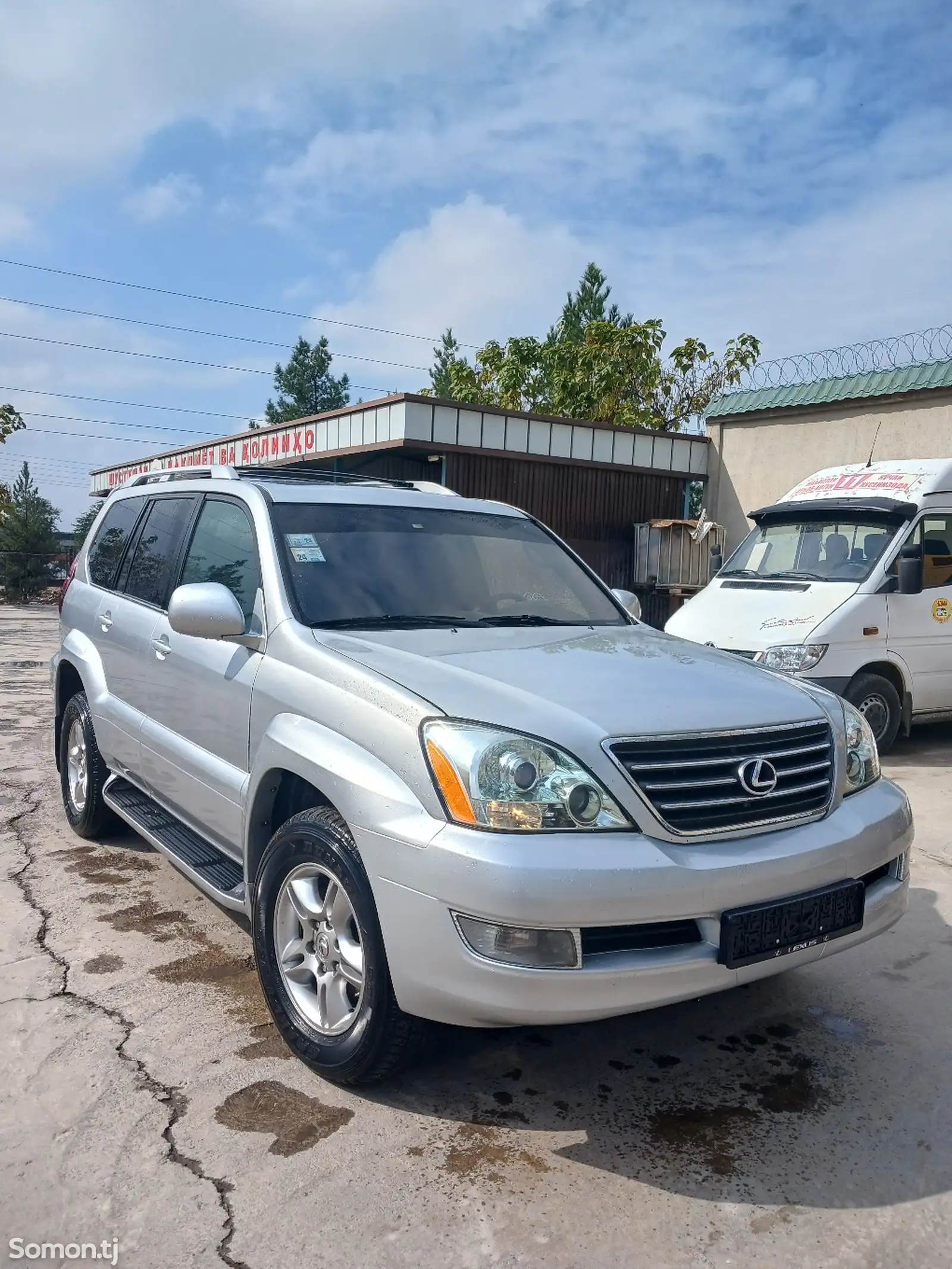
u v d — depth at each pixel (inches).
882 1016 143.4
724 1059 130.6
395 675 119.6
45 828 224.2
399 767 109.5
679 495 592.1
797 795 117.7
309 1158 106.3
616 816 104.3
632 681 123.0
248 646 142.6
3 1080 119.5
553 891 98.7
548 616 161.8
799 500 353.7
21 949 157.6
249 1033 132.6
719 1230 97.1
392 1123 113.3
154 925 168.6
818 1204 101.3
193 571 171.3
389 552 157.9
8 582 1190.9
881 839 123.0
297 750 122.2
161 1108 114.5
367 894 111.4
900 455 483.8
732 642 305.9
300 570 146.6
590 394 788.0
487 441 514.6
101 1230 94.7
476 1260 92.0
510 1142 110.6
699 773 110.2
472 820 102.7
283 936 126.6
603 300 1295.5
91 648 204.8
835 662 297.4
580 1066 128.2
